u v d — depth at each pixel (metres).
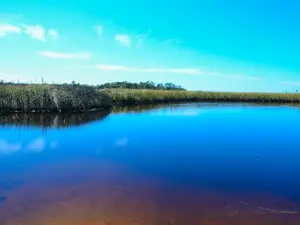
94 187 7.77
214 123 20.50
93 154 11.17
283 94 57.31
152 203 6.88
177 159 10.74
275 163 10.55
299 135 16.33
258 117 25.11
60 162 10.02
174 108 33.41
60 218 6.07
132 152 11.64
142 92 41.81
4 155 10.74
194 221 6.08
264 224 6.04
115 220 6.04
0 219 5.97
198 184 8.20
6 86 23.75
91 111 26.33
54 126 17.36
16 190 7.48
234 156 11.40
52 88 24.20
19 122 18.42
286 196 7.49
